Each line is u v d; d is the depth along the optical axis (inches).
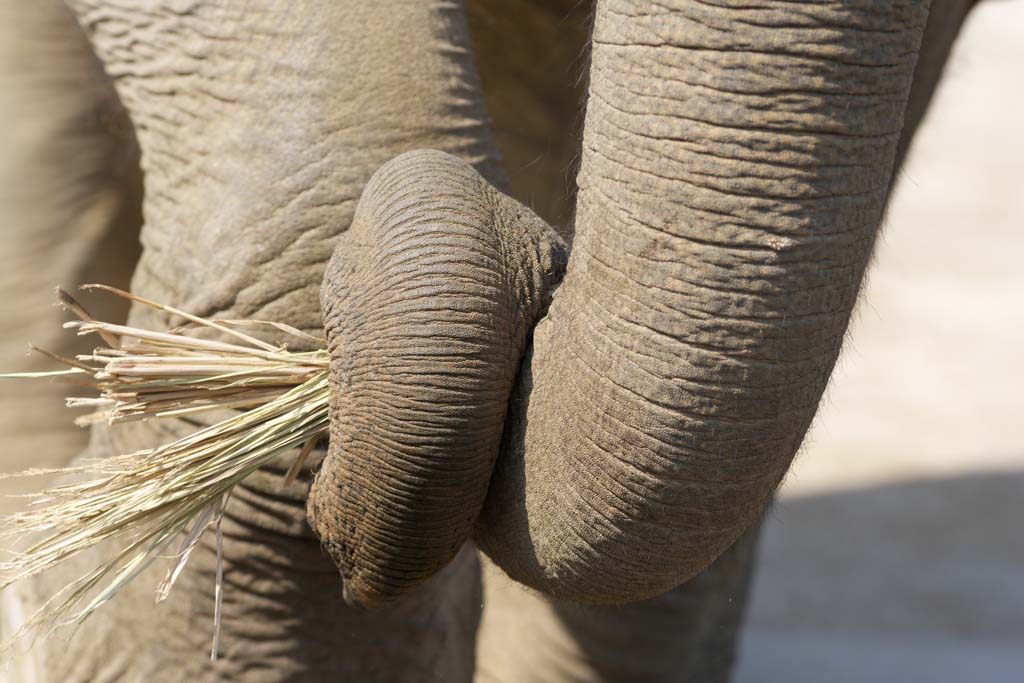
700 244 64.9
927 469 219.3
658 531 67.0
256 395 73.1
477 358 68.2
